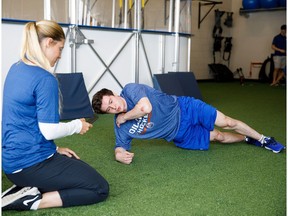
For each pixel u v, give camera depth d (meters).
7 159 1.65
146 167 2.47
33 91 1.57
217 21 10.49
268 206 1.84
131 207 1.81
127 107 2.46
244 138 3.06
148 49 5.44
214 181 2.20
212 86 8.80
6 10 6.84
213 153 2.81
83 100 4.44
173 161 2.61
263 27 10.37
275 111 4.96
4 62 3.97
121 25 5.92
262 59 10.49
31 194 1.70
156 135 2.64
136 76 5.28
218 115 2.76
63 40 1.65
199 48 10.33
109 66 4.97
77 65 4.62
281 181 2.21
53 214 1.72
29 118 1.62
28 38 1.60
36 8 7.05
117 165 2.52
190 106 2.77
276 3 9.70
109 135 3.45
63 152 1.97
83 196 1.77
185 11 6.03
